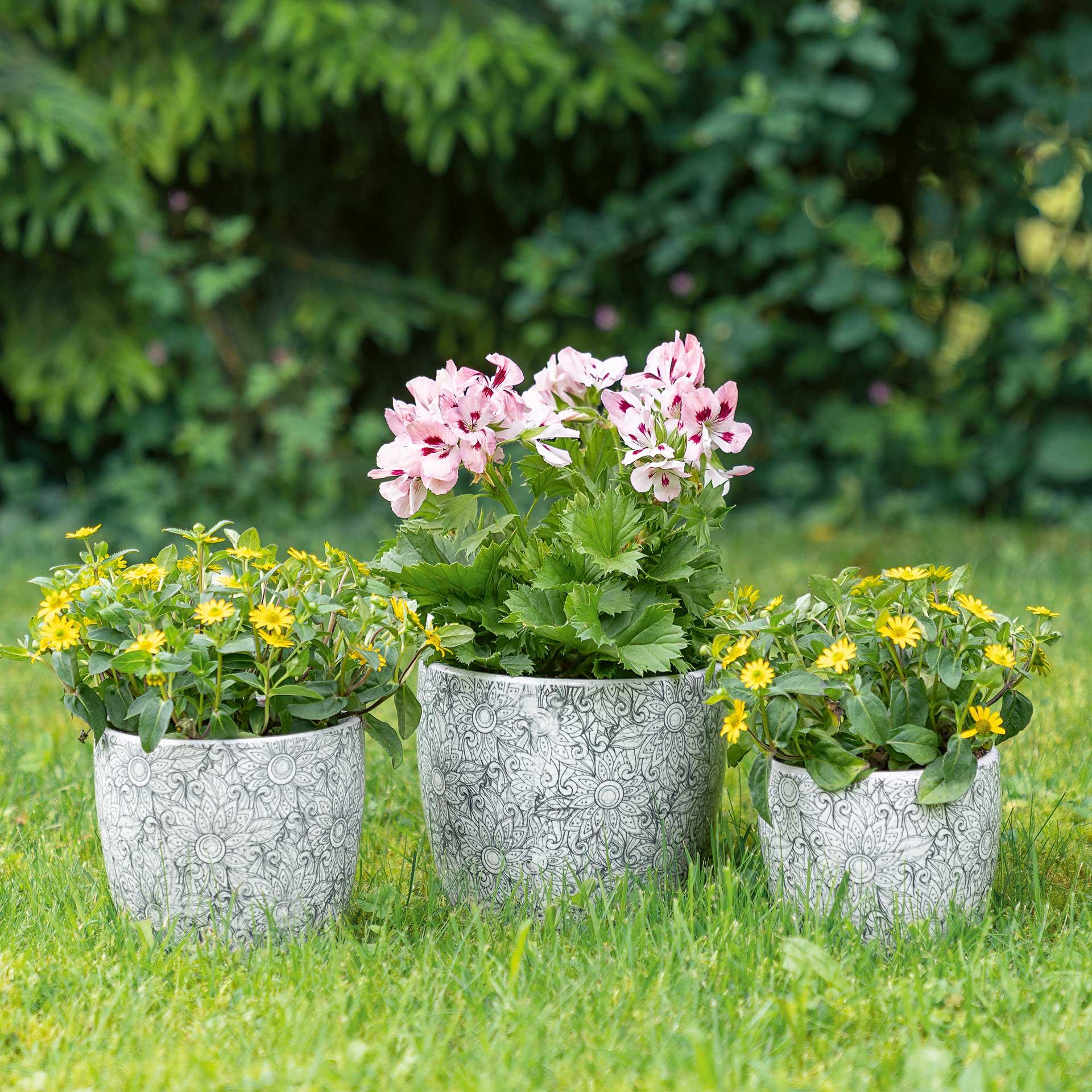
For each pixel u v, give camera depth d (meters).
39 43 5.36
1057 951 1.83
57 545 5.39
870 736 1.81
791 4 5.56
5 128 4.73
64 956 1.87
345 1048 1.60
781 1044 1.60
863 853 1.85
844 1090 1.50
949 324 6.23
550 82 5.30
